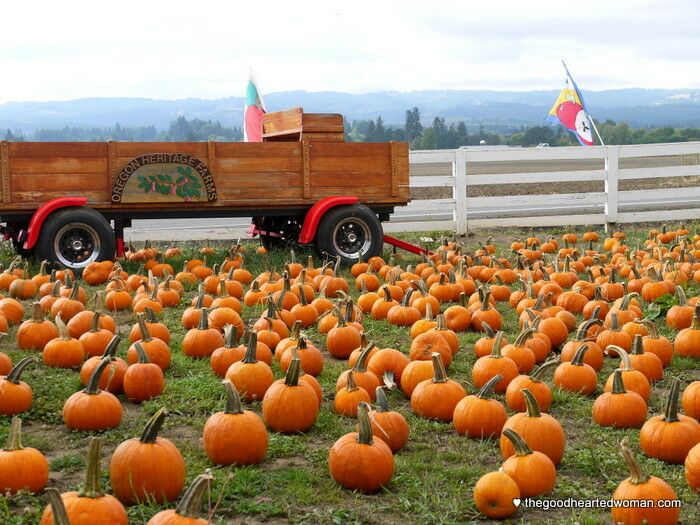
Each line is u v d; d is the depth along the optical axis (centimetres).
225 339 815
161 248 1664
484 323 795
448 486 516
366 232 1388
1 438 584
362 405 512
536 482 488
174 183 1314
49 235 1216
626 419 619
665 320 977
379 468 504
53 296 971
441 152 1800
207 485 388
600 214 1938
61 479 523
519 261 1221
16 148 1230
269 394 611
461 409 604
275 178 1371
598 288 970
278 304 931
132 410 668
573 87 2434
